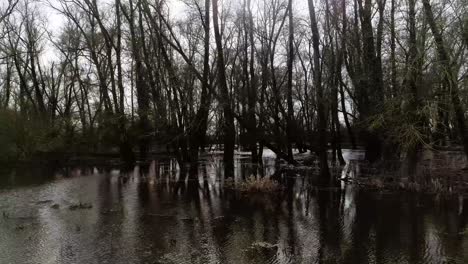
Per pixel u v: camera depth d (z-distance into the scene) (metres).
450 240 9.19
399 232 9.92
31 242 9.39
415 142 16.34
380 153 23.58
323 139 20.12
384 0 21.72
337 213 12.09
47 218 11.71
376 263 7.88
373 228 10.36
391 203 13.28
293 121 29.91
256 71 34.09
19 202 14.23
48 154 29.52
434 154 21.80
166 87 25.00
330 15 25.20
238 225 10.85
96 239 9.60
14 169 25.38
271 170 23.72
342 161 26.05
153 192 16.33
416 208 12.44
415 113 15.43
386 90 20.83
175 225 10.88
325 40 27.05
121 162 29.20
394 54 18.17
